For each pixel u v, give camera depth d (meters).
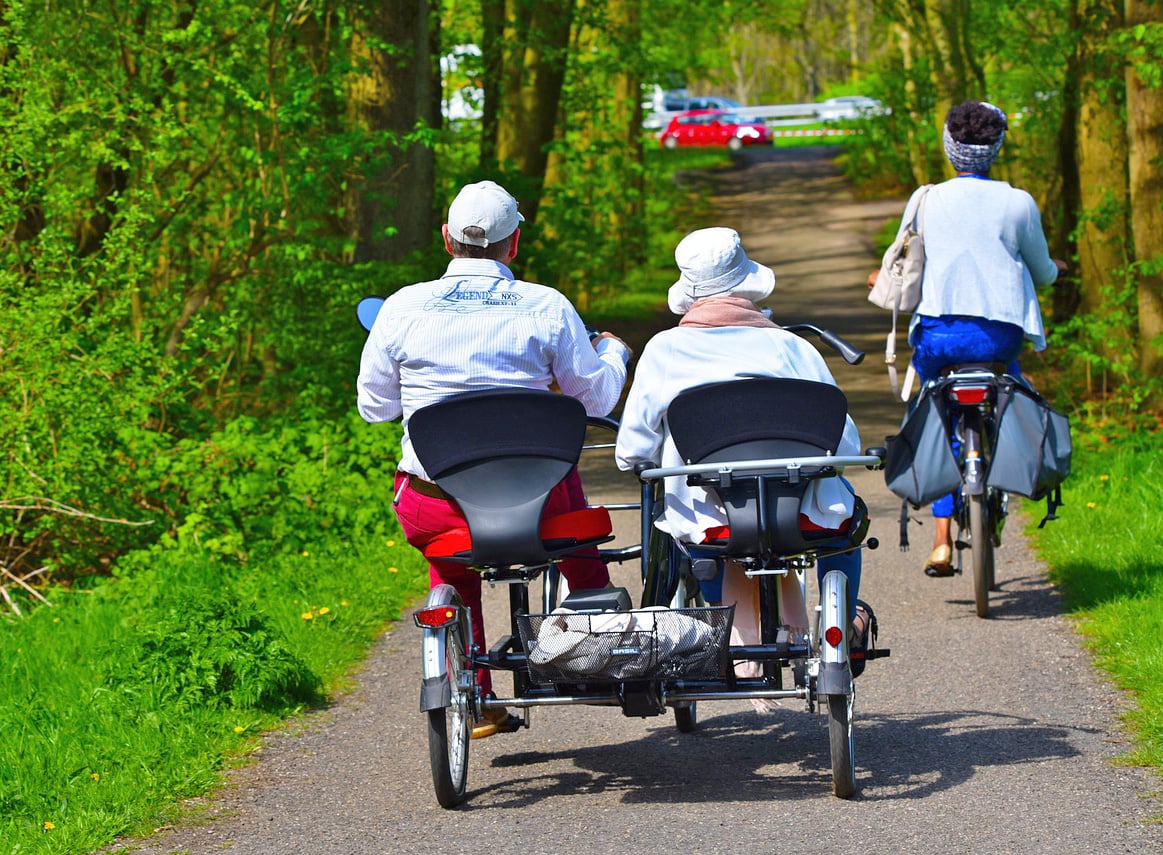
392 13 43.97
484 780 16.45
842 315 72.25
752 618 15.73
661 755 17.08
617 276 77.38
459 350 15.14
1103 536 26.14
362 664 22.08
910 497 21.86
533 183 55.06
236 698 19.20
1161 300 39.81
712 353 15.30
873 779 15.55
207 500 31.72
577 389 15.55
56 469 29.78
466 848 14.05
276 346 42.69
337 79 41.22
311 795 16.05
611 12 66.38
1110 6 46.69
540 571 15.14
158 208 40.81
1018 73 59.97
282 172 41.00
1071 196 54.25
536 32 57.12
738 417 14.52
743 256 15.77
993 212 22.05
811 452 14.48
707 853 13.49
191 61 38.84
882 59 95.31
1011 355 22.20
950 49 64.88
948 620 22.39
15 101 34.91
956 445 22.30
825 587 14.58
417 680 21.06
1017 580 24.59
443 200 53.16
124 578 28.92
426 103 45.91
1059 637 20.84
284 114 39.66
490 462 14.60
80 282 31.53
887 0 66.00
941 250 22.12
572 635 14.22
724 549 14.64
